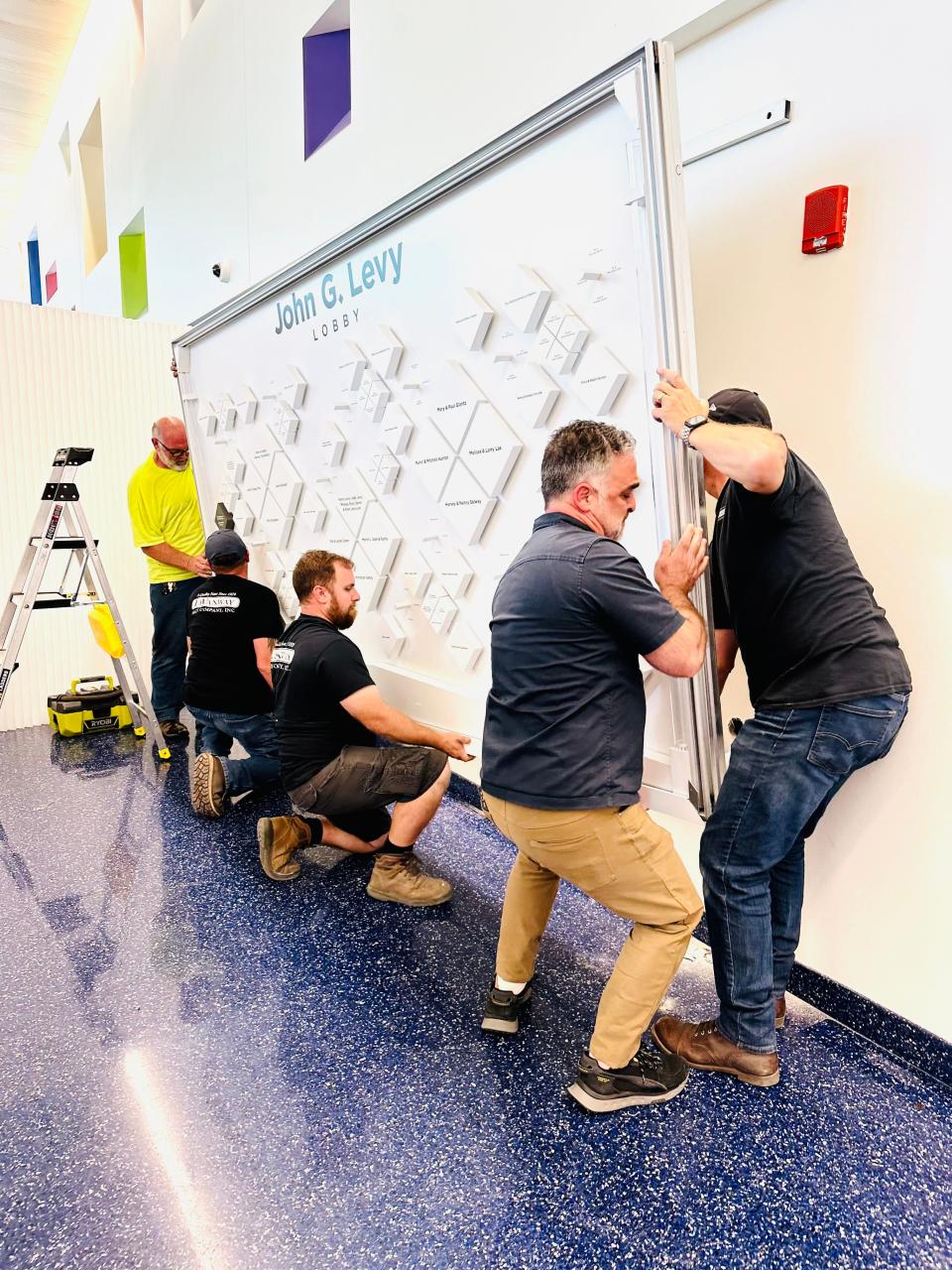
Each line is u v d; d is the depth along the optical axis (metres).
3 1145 1.53
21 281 12.45
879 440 1.63
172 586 4.00
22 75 7.80
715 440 1.38
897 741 1.68
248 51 4.09
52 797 3.40
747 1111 1.61
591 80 1.55
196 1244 1.32
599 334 1.68
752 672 1.64
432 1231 1.34
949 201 1.46
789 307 1.77
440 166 2.82
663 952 1.56
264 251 4.16
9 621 3.68
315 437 2.76
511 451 1.93
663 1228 1.34
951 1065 1.64
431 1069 1.74
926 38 1.46
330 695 2.35
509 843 2.91
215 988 2.04
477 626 2.21
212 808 3.05
